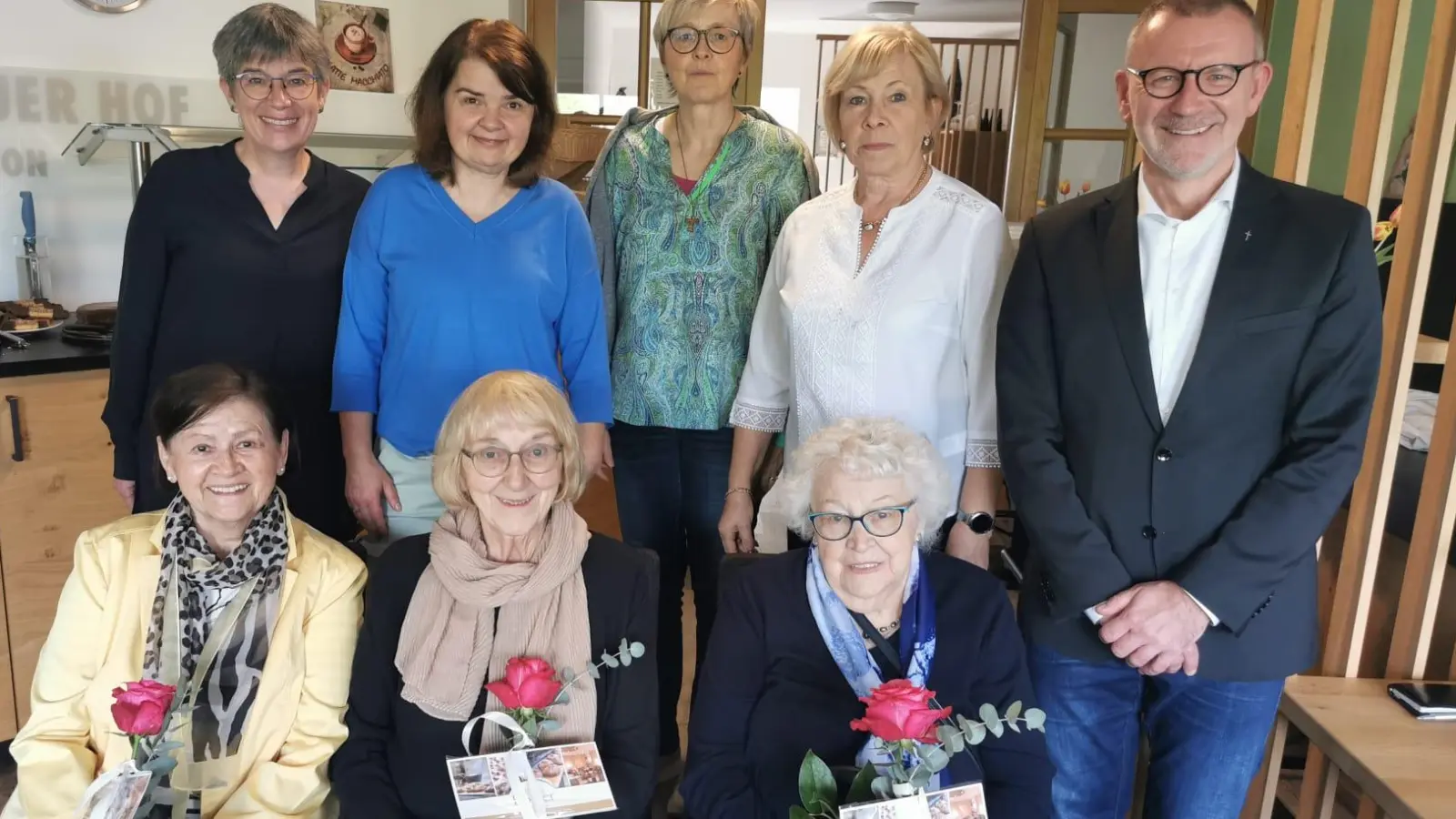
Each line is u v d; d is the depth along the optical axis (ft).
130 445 6.35
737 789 4.46
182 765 4.62
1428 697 5.70
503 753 4.09
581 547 4.83
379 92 10.83
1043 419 4.92
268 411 4.74
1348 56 11.22
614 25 11.35
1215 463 4.55
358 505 5.97
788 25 24.17
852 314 5.54
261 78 5.92
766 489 6.77
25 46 8.71
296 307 6.23
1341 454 4.39
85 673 4.71
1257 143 12.80
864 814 3.58
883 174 5.56
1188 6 4.39
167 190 6.10
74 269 9.24
